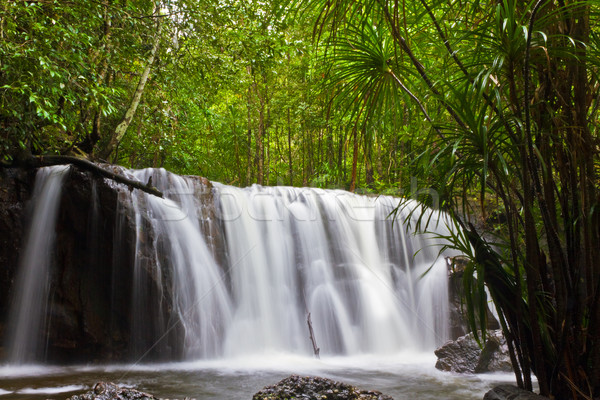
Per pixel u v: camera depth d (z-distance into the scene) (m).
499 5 2.07
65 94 5.76
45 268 6.59
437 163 2.52
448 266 7.82
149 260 6.64
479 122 2.18
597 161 2.59
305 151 21.56
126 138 11.85
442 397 4.11
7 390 4.63
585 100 2.36
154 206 6.99
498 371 5.05
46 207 6.69
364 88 2.88
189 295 6.93
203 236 7.37
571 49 2.21
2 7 4.85
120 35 7.56
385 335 7.69
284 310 7.69
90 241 6.64
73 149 8.42
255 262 7.74
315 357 6.70
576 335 2.28
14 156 6.31
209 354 6.82
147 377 5.30
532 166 2.16
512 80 2.18
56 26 5.21
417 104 2.72
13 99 5.52
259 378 5.20
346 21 2.79
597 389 2.22
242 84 11.41
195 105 10.58
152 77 9.51
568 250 2.37
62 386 4.82
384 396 3.18
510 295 2.48
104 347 6.46
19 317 6.43
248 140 19.83
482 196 2.31
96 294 6.57
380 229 8.80
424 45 2.88
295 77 15.34
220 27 8.94
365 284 8.14
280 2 2.93
